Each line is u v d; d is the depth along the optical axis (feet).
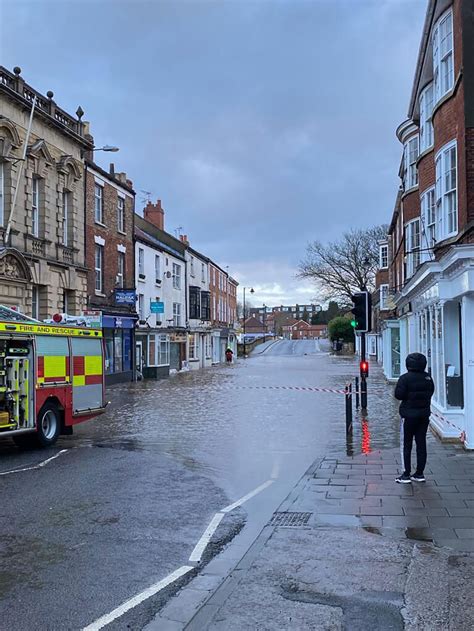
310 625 13.83
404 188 80.74
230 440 42.93
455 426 38.22
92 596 16.05
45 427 41.19
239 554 19.51
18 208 70.54
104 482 29.96
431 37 50.03
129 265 110.01
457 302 39.68
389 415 54.39
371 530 20.99
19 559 18.89
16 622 14.53
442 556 18.16
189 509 24.95
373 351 206.39
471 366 35.06
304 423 50.98
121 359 105.29
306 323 573.74
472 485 27.12
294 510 23.86
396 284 108.27
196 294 158.81
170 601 15.76
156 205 158.71
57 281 79.20
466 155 39.65
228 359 203.51
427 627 13.56
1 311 41.78
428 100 56.29
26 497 26.78
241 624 13.98
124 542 20.58
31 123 68.44
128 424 51.98
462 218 40.65
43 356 41.09
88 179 91.25
